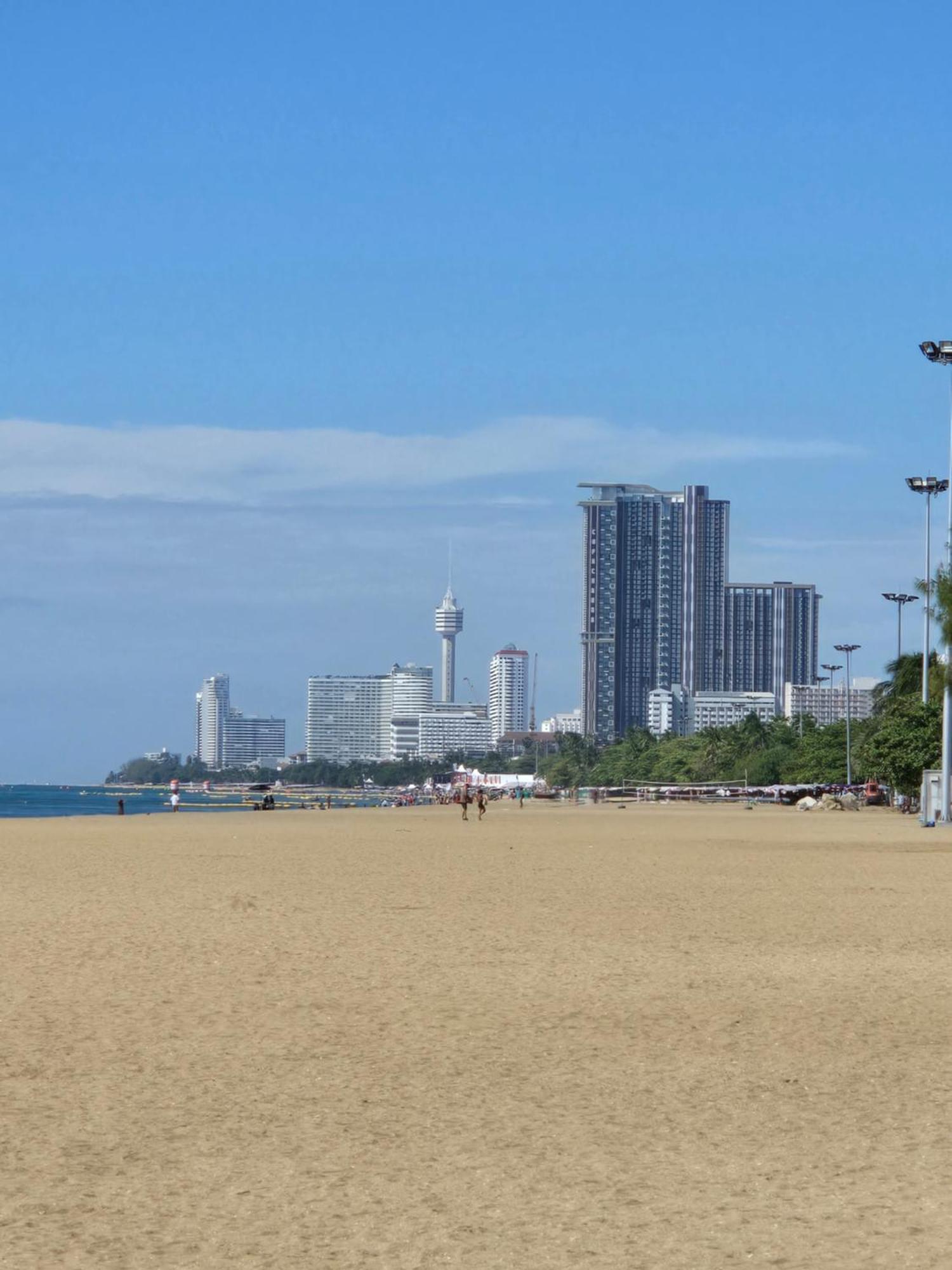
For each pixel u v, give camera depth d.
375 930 27.94
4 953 24.16
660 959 23.69
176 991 20.06
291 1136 12.30
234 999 19.31
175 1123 12.72
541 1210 10.22
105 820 124.12
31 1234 9.70
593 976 21.72
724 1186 10.80
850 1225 9.84
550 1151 11.83
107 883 41.03
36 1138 12.20
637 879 42.94
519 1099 13.73
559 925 29.11
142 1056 15.61
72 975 21.52
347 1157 11.65
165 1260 9.17
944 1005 19.17
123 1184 10.85
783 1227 9.79
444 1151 11.84
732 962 23.42
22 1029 17.12
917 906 34.00
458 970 22.25
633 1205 10.34
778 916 31.44
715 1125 12.73
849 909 33.09
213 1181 10.94
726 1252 9.28
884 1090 14.14
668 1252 9.28
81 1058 15.48
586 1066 15.22
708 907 33.59
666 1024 17.67
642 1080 14.59
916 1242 9.47
